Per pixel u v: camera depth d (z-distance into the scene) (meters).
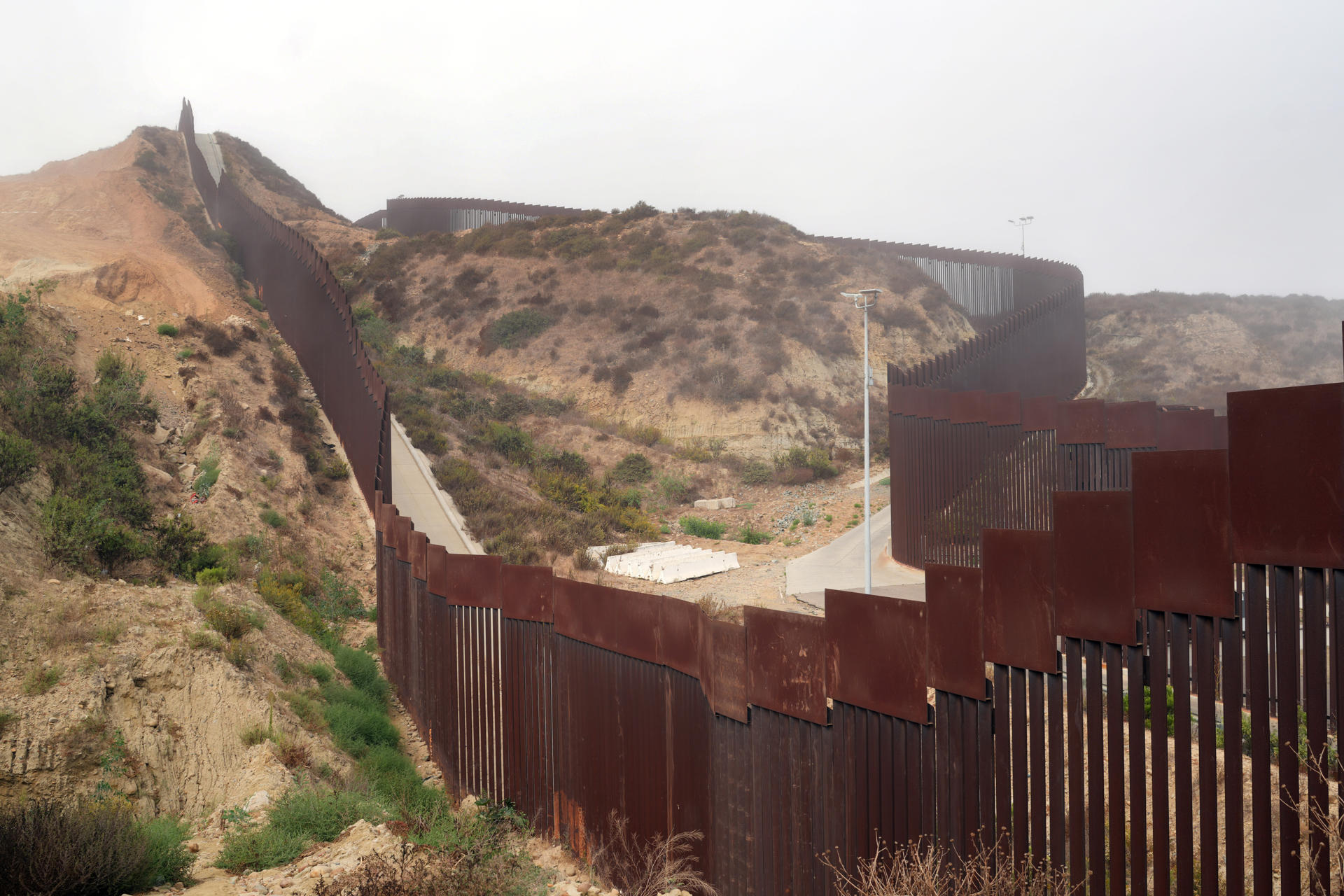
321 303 31.30
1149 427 20.42
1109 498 6.09
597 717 11.23
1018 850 6.55
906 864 6.95
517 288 62.41
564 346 56.12
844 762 7.83
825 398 52.88
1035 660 6.43
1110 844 6.11
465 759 13.86
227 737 11.85
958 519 24.80
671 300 59.03
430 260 68.19
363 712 14.72
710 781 9.38
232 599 15.78
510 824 10.99
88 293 32.09
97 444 20.86
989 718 6.77
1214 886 5.67
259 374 30.64
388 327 60.62
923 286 66.38
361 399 26.48
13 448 16.14
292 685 14.37
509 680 12.79
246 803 10.47
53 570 14.27
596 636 11.09
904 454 27.41
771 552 32.31
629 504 38.44
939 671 6.96
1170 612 5.91
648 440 47.72
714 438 49.19
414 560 15.75
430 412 40.03
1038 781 6.47
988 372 32.16
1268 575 5.96
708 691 9.24
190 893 7.89
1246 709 11.62
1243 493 5.49
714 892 9.27
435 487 30.89
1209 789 5.68
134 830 8.48
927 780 7.13
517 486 34.75
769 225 70.00
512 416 47.56
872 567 27.83
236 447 25.38
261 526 22.72
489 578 13.27
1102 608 6.09
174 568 18.25
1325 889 5.18
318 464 27.55
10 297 25.86
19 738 10.32
